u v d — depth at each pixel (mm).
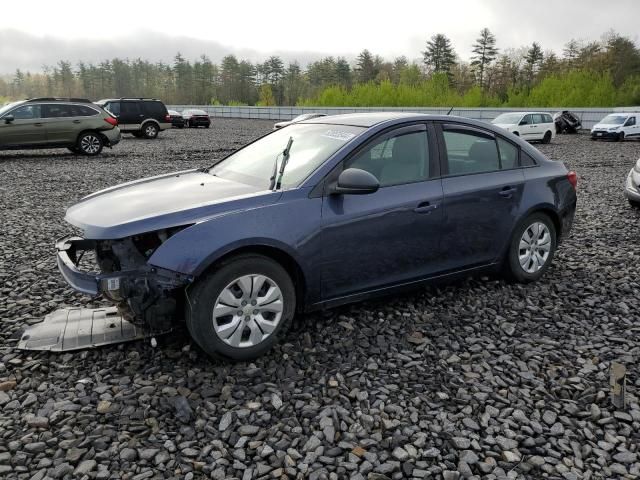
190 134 28953
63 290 4773
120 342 3701
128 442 2756
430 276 4406
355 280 3971
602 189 11477
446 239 4387
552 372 3525
